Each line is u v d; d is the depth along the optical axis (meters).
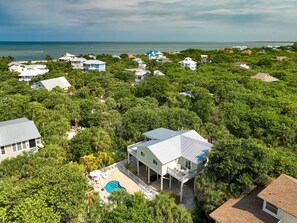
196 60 129.25
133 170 32.66
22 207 16.77
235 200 22.05
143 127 36.78
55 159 27.86
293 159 26.22
